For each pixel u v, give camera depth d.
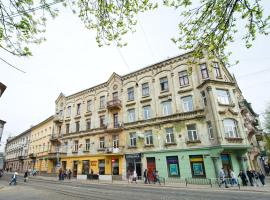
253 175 18.25
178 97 24.38
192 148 21.36
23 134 58.31
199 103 22.52
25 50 3.88
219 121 20.00
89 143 32.06
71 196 12.32
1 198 12.15
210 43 4.58
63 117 38.53
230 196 11.77
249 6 3.89
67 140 35.66
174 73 25.70
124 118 28.81
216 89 21.67
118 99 30.28
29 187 18.66
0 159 36.28
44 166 39.88
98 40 5.27
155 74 27.45
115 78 32.12
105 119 31.30
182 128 22.86
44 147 42.12
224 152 19.80
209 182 18.97
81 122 34.75
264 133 37.66
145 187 17.67
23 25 3.76
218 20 4.29
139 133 26.02
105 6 4.61
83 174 30.75
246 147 19.67
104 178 27.38
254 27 4.13
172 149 22.73
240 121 21.30
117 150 27.25
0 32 3.64
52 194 13.43
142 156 24.86
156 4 4.63
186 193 13.27
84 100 35.97
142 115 27.09
